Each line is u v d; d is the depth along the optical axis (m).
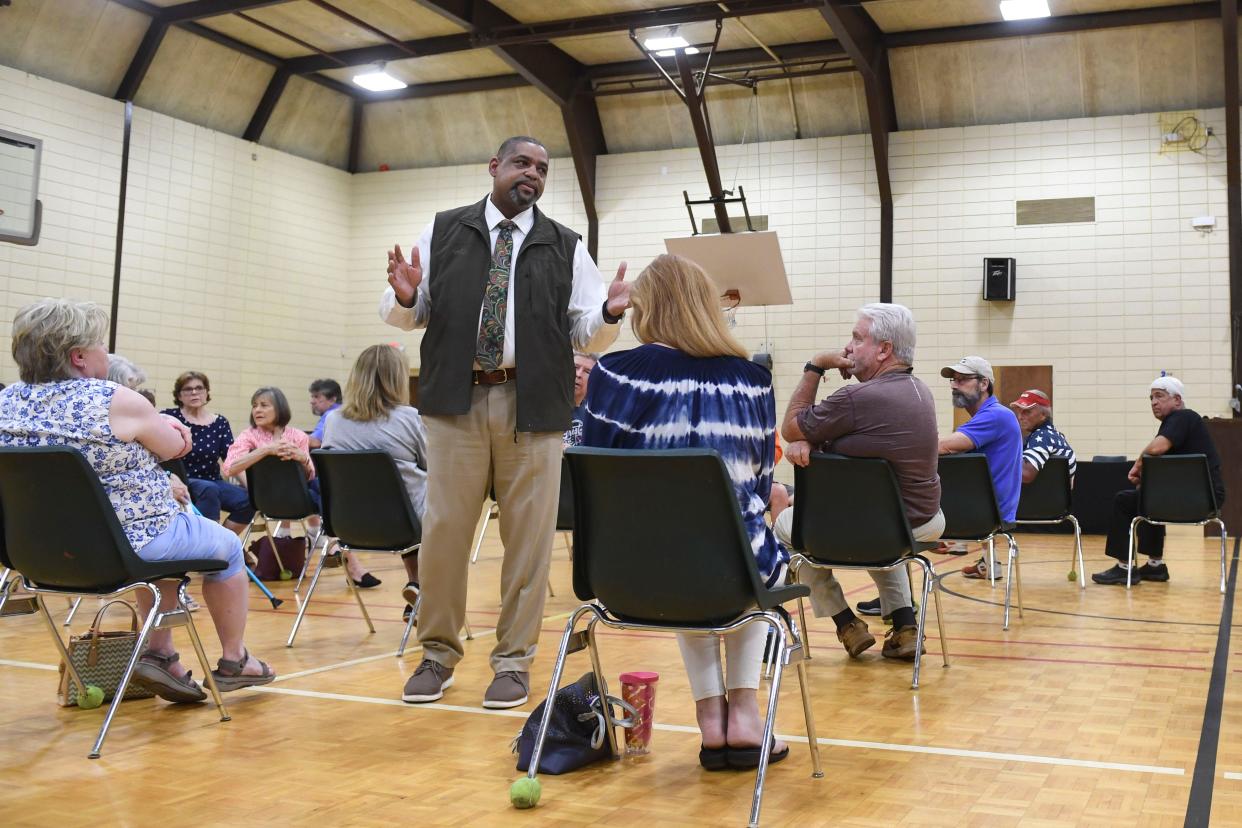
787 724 2.69
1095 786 2.16
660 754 2.42
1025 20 10.37
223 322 12.01
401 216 13.37
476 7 10.41
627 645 3.81
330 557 3.98
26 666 3.37
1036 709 2.87
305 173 12.98
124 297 10.97
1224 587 5.47
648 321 2.30
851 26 10.08
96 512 2.42
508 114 12.66
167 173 11.40
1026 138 10.98
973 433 4.60
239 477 6.43
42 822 1.91
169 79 11.27
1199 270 10.40
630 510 2.09
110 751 2.39
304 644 3.86
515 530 2.93
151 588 2.49
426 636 2.98
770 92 11.61
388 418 4.04
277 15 10.87
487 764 2.32
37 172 10.08
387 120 13.23
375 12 10.70
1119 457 9.80
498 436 2.90
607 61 11.75
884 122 11.27
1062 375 10.80
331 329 13.38
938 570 6.60
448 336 2.90
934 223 11.25
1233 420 8.78
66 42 10.27
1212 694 3.07
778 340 11.70
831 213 11.58
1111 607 4.93
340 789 2.13
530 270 2.91
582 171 12.20
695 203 11.09
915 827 1.91
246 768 2.27
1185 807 2.01
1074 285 10.79
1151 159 10.58
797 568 3.46
